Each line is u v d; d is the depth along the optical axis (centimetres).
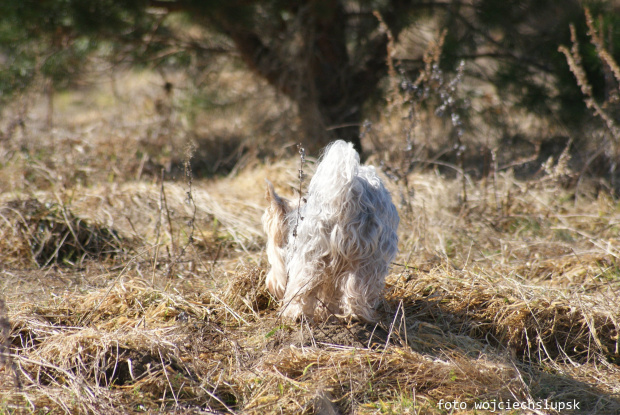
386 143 1336
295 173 1310
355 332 654
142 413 539
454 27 1456
